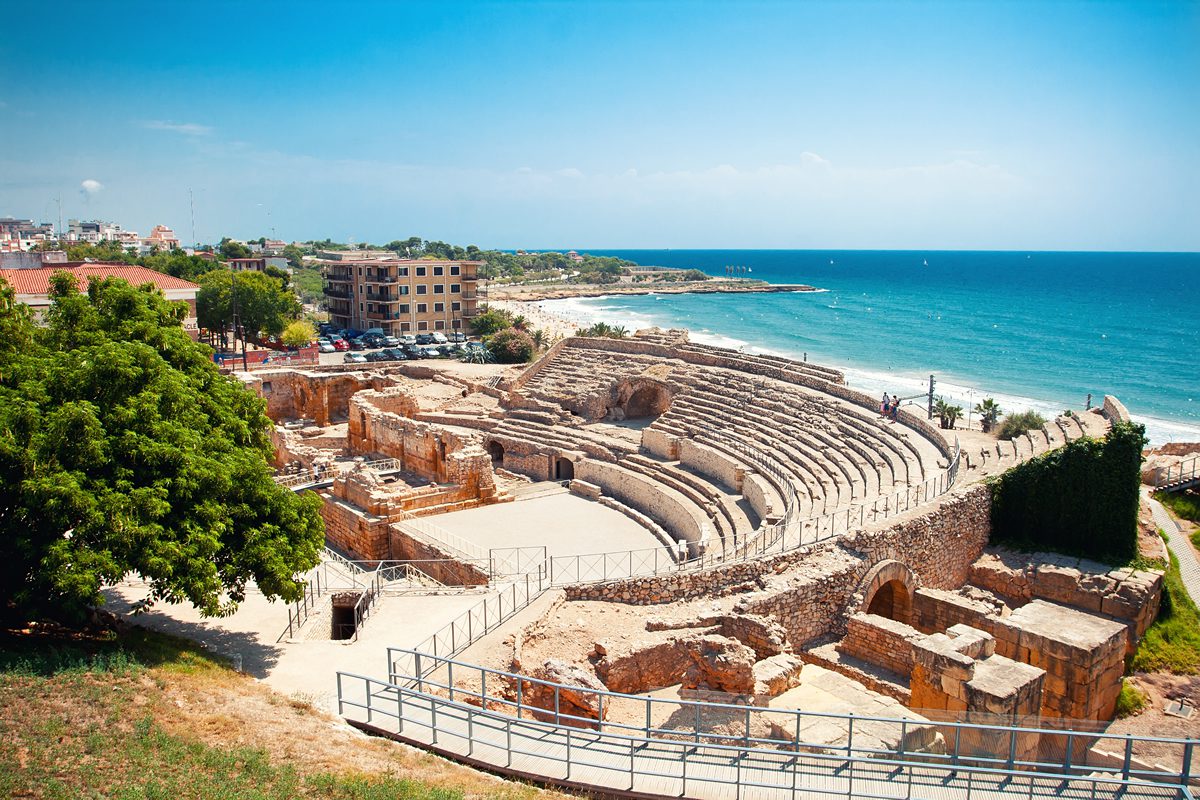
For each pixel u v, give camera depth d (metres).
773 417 58.41
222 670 25.67
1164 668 33.50
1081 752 22.66
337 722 22.69
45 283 92.06
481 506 54.88
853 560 33.97
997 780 19.55
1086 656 27.72
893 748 21.05
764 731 22.14
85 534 23.77
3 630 25.19
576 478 60.94
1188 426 96.25
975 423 78.12
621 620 30.72
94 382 26.91
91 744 18.67
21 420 24.67
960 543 39.03
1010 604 37.94
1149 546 39.41
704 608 30.77
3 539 24.50
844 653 31.50
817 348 159.38
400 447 62.41
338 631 36.06
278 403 77.94
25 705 19.94
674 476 54.75
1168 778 20.28
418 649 28.53
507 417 71.19
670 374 70.12
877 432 51.81
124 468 25.45
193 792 17.47
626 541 47.41
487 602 33.19
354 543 51.00
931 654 24.64
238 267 180.38
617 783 19.44
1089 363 141.12
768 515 41.22
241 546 27.98
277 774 18.62
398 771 19.59
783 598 31.06
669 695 26.98
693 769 20.05
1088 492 38.69
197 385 32.41
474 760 20.66
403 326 128.75
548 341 127.88
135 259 176.38
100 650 24.70
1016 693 22.98
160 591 25.89
